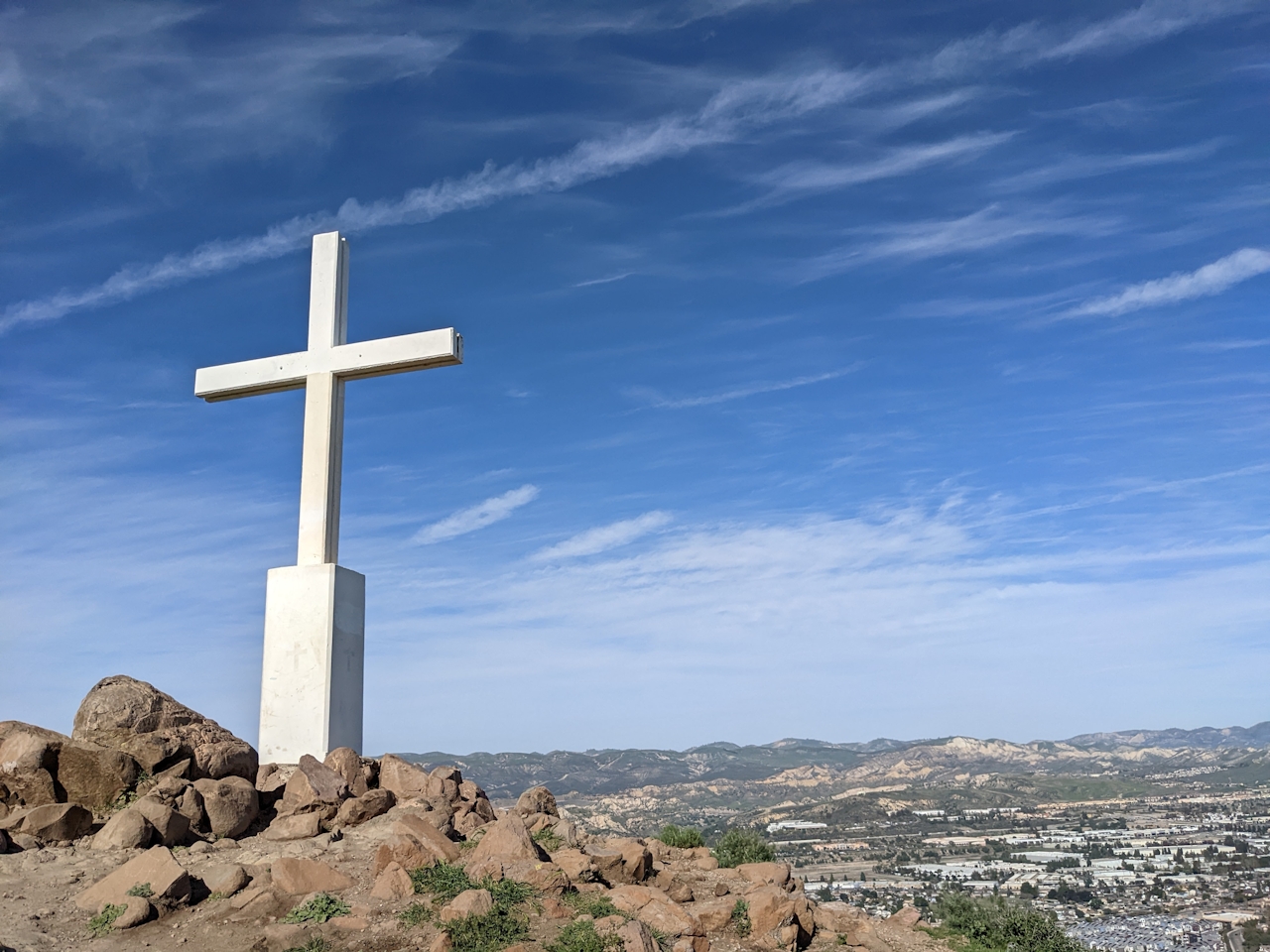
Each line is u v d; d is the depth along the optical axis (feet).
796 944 41.75
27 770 41.78
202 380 59.98
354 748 53.72
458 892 37.73
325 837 43.57
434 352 56.34
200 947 33.35
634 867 43.93
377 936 34.65
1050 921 58.80
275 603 53.16
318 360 58.23
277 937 33.76
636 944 34.86
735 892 46.98
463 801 49.06
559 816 52.29
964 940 55.72
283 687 52.01
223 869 38.29
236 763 47.39
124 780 43.39
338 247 60.23
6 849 38.78
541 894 38.88
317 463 56.18
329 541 55.62
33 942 32.37
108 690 45.91
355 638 54.54
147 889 35.68
